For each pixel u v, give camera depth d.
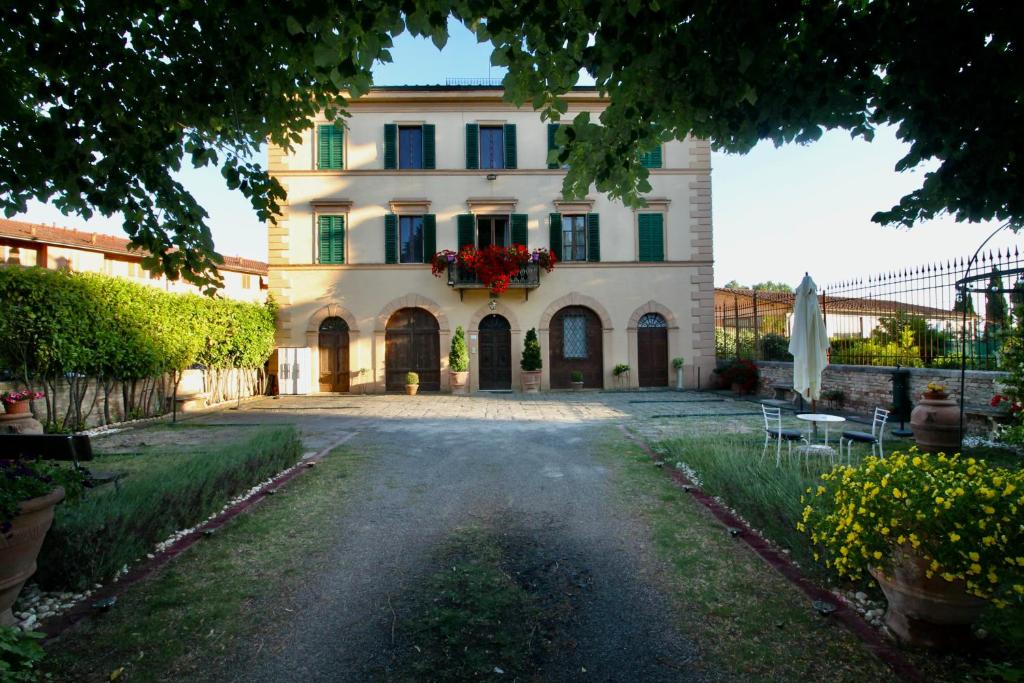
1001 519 2.47
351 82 3.60
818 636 2.99
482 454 7.82
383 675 2.72
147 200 4.55
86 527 3.60
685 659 2.83
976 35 2.69
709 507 5.21
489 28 3.05
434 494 5.79
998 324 8.05
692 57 3.08
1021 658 2.60
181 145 4.50
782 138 3.59
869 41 2.84
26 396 8.20
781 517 4.15
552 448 8.20
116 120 3.81
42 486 3.07
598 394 16.72
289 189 17.91
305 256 17.88
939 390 7.28
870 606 3.28
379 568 3.95
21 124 3.63
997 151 3.16
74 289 9.70
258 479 6.14
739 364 16.38
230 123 4.32
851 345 12.45
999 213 3.69
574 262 17.98
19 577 2.96
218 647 2.96
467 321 17.91
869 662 2.74
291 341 17.73
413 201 17.81
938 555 2.52
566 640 3.02
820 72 3.07
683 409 12.91
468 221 17.95
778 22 2.83
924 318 10.50
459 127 18.11
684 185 18.30
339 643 3.00
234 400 15.80
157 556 4.12
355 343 17.73
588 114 3.70
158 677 2.69
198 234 4.81
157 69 3.72
